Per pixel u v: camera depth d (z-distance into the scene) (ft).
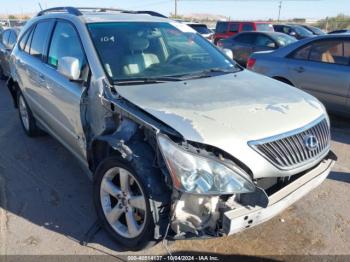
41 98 14.47
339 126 20.62
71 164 15.01
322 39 20.38
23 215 11.41
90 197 12.46
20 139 17.81
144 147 8.92
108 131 10.16
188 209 8.34
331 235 10.57
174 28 13.82
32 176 13.97
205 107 9.20
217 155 8.13
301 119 9.45
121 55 11.43
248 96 10.17
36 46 15.39
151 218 8.44
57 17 13.99
